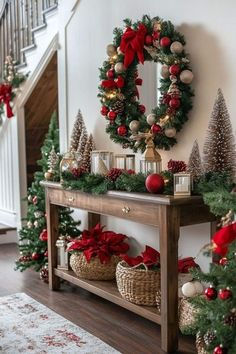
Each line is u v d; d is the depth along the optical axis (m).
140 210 2.54
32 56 4.56
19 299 3.25
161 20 2.84
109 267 3.11
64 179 3.15
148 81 3.13
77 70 3.79
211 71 2.65
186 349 2.45
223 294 1.82
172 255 2.38
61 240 3.43
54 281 3.47
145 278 2.63
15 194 5.12
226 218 1.94
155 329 2.71
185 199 2.34
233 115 2.53
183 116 2.79
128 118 3.12
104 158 3.13
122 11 3.29
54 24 4.11
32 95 4.89
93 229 3.42
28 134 5.18
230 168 2.56
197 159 2.75
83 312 2.99
